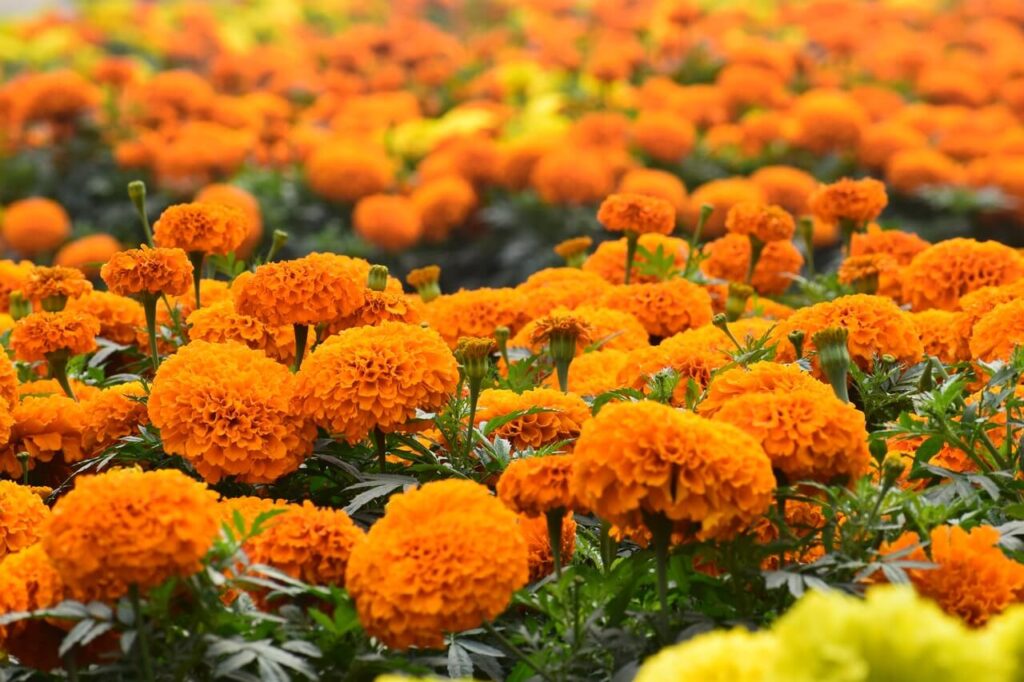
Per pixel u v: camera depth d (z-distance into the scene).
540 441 4.08
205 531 2.87
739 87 12.21
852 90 13.36
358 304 4.21
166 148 11.48
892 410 4.47
